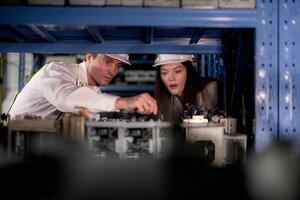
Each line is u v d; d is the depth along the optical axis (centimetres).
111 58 302
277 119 176
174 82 324
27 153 200
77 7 166
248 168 184
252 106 196
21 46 244
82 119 199
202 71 362
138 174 185
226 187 168
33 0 166
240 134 201
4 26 208
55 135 201
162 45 251
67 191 165
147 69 402
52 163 198
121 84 391
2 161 199
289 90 175
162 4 169
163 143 195
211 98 311
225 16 170
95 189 171
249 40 207
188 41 253
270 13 173
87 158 199
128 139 197
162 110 328
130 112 260
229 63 248
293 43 175
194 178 180
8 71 436
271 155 176
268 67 175
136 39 248
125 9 167
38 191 169
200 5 169
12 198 162
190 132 187
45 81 235
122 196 162
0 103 410
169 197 160
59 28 213
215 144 188
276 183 169
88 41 247
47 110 269
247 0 172
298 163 175
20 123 199
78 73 293
